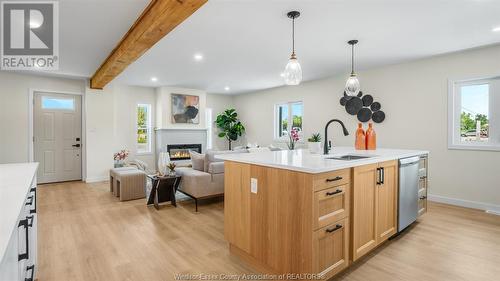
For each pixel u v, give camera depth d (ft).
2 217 2.81
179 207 12.78
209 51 12.67
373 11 8.50
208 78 19.10
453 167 13.08
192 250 8.13
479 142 12.61
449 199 13.20
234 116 26.50
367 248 7.25
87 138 18.79
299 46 11.93
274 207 6.42
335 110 18.28
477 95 12.66
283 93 22.40
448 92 13.14
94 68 15.72
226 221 8.02
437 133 13.56
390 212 8.41
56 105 18.49
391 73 15.23
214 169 12.78
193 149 24.11
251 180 7.09
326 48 12.21
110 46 11.72
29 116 17.35
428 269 7.00
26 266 3.83
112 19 9.02
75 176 19.38
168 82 20.67
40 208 12.52
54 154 18.49
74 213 11.75
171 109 22.82
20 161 17.07
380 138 15.75
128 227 10.04
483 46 11.93
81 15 8.74
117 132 21.68
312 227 5.60
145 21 8.62
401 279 6.54
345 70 16.53
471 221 10.62
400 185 8.77
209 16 8.84
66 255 7.77
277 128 23.56
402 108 14.80
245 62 14.66
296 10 8.42
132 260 7.50
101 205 13.05
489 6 8.13
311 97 19.94
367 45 11.80
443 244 8.50
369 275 6.72
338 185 6.28
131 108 22.36
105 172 19.58
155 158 23.58
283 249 6.22
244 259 7.49
